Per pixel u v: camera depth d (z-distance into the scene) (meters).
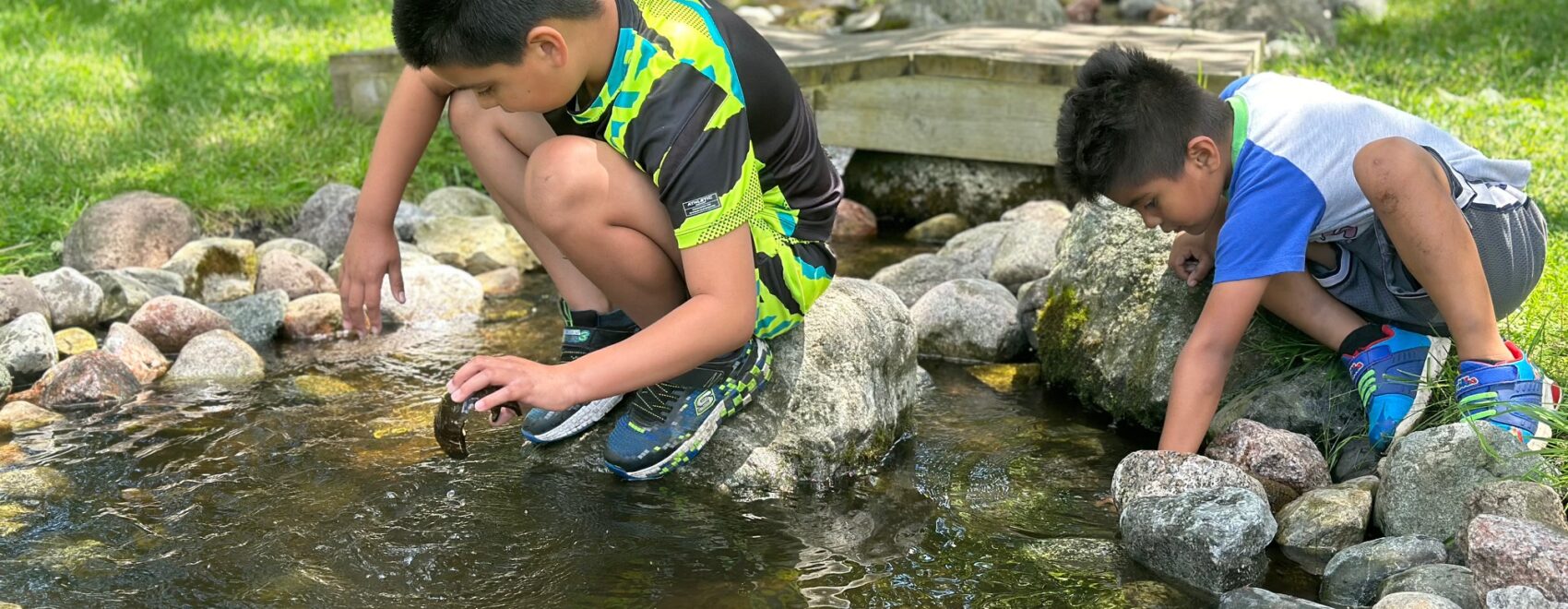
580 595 2.33
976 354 3.67
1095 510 2.71
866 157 5.28
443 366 3.55
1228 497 2.44
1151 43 5.67
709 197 2.35
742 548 2.52
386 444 2.99
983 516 2.69
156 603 2.27
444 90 2.79
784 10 8.37
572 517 2.63
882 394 2.98
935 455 3.00
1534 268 2.79
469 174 5.23
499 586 2.36
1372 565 2.35
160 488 2.74
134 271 4.04
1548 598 2.13
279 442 3.00
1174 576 2.42
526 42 2.21
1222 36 5.92
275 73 6.39
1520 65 6.23
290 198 4.78
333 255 4.57
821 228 2.78
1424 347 2.77
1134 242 3.33
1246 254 2.58
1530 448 2.56
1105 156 2.57
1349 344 2.82
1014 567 2.46
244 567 2.41
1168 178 2.57
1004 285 4.06
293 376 3.46
